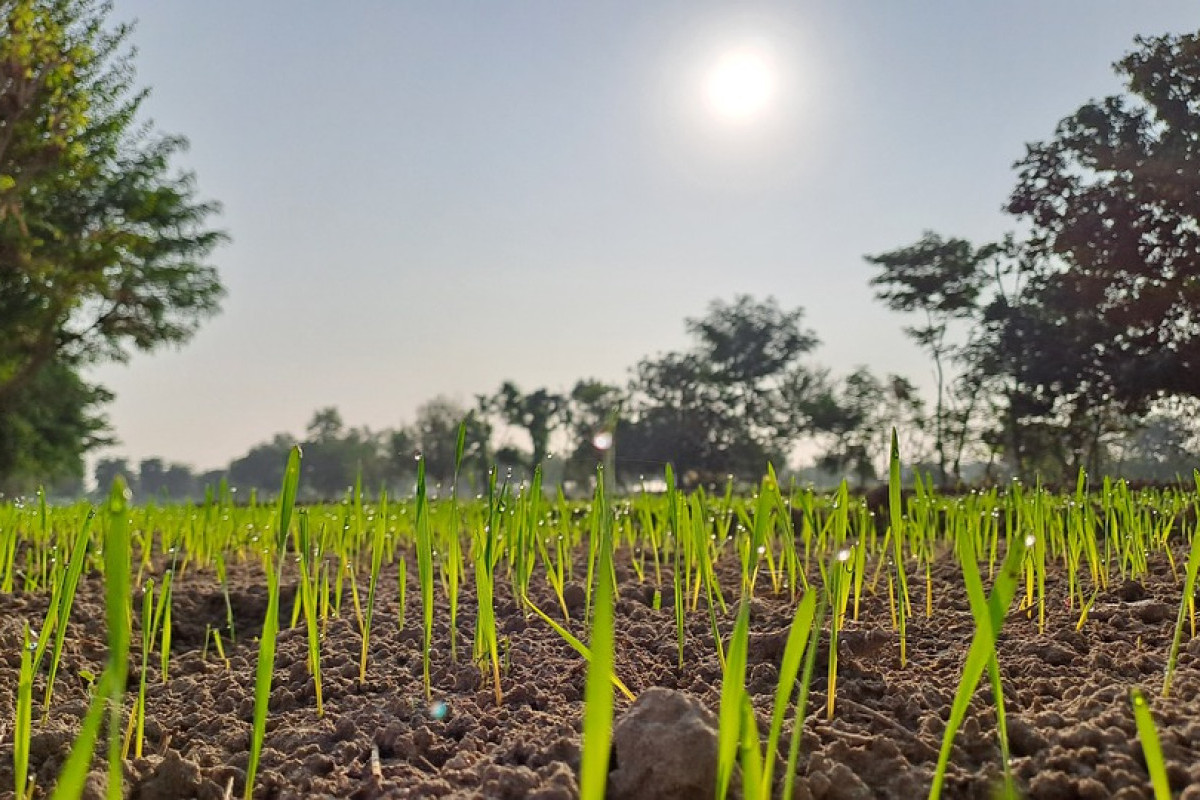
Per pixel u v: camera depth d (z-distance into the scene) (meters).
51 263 25.02
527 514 3.53
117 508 1.21
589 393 57.50
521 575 3.35
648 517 4.11
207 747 2.27
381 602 4.20
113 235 27.28
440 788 1.79
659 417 58.44
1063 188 25.81
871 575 4.26
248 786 1.81
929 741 1.85
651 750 1.62
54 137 18.00
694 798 1.58
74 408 39.09
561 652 2.98
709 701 2.26
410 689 2.69
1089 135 24.89
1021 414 27.97
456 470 2.91
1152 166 23.12
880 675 2.43
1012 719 1.85
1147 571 3.79
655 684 2.56
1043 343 26.62
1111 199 24.20
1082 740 1.73
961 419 31.22
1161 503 4.69
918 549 4.32
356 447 80.06
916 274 32.47
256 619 4.41
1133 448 30.92
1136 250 23.94
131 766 1.97
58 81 17.38
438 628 3.49
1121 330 25.09
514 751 1.95
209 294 33.53
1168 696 1.98
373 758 2.06
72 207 30.33
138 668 3.29
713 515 5.55
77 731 2.26
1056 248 25.45
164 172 32.81
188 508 5.64
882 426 34.00
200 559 5.69
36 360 30.17
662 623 3.38
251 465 87.12
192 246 33.22
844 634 2.66
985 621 1.43
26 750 1.76
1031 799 1.59
